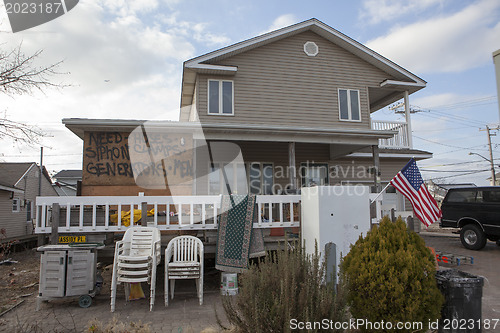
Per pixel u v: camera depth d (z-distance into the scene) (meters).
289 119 12.88
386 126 14.74
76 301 5.79
